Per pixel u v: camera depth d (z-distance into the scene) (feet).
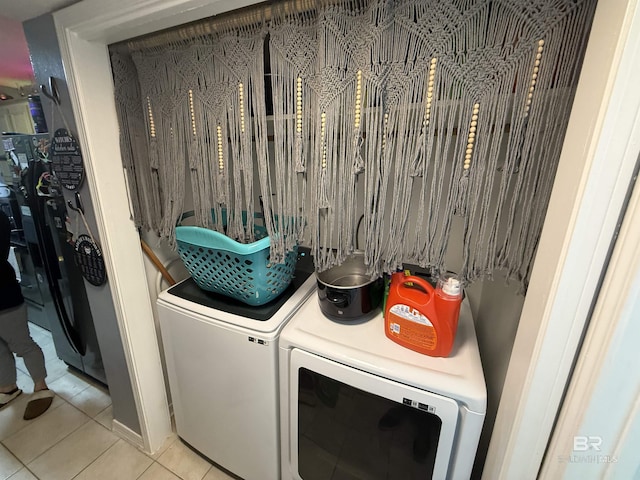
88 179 3.60
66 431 5.28
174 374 4.24
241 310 3.56
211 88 2.96
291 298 3.80
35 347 5.76
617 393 1.74
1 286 5.31
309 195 3.28
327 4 2.26
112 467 4.67
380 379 2.71
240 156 3.01
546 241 1.90
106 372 4.85
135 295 4.22
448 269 3.81
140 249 4.21
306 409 3.26
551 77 1.85
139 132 3.68
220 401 3.90
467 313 3.47
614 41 1.41
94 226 3.84
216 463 4.65
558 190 1.81
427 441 2.70
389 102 2.26
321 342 3.04
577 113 1.68
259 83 2.72
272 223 3.05
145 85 3.33
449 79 2.07
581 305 1.77
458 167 2.19
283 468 3.79
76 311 5.61
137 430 4.95
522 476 2.27
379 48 2.19
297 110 2.61
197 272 3.75
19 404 5.82
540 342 1.92
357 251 3.81
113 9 2.77
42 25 3.28
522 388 2.09
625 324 1.61
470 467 2.67
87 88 3.33
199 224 3.49
